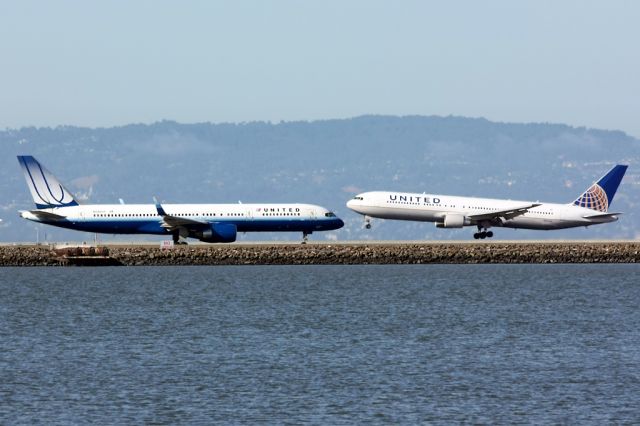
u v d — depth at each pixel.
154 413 184.38
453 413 183.88
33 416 182.50
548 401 192.25
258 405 189.50
